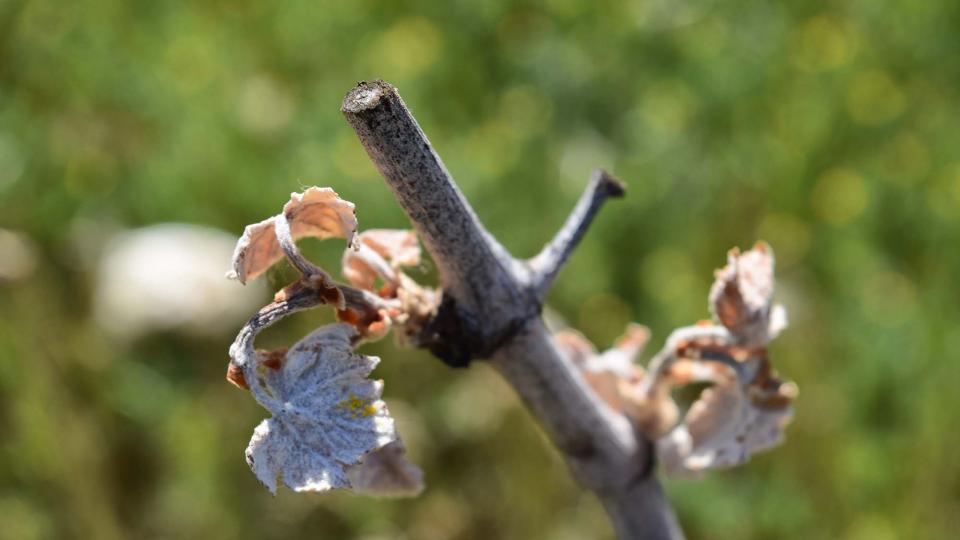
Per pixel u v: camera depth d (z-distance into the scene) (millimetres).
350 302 282
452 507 832
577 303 907
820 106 990
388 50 1017
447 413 839
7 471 849
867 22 1029
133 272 885
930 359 845
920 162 965
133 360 863
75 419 851
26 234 984
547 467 822
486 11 1042
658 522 329
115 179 1005
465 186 908
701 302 901
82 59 1043
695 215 934
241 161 957
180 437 831
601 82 999
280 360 270
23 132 1014
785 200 953
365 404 267
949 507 816
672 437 329
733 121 988
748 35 1011
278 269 298
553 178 939
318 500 841
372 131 271
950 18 1016
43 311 897
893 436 821
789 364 832
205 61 1031
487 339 297
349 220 273
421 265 327
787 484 814
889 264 926
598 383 337
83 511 836
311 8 1049
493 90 1016
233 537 830
